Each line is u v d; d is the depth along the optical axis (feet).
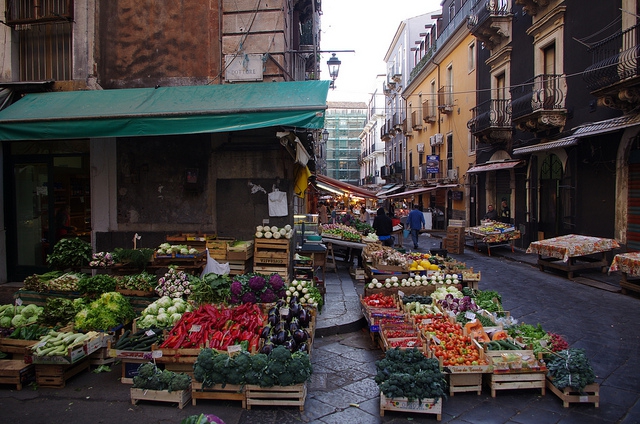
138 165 28.35
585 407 14.23
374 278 26.43
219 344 15.42
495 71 61.77
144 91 27.17
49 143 29.78
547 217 50.01
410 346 16.51
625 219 36.47
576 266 35.73
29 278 22.93
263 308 19.88
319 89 25.43
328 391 15.58
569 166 44.06
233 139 27.73
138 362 15.66
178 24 29.01
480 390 15.19
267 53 28.17
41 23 29.86
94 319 17.79
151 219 28.27
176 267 22.84
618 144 36.81
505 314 20.13
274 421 13.37
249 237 27.55
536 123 46.60
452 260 31.68
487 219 57.77
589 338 20.81
